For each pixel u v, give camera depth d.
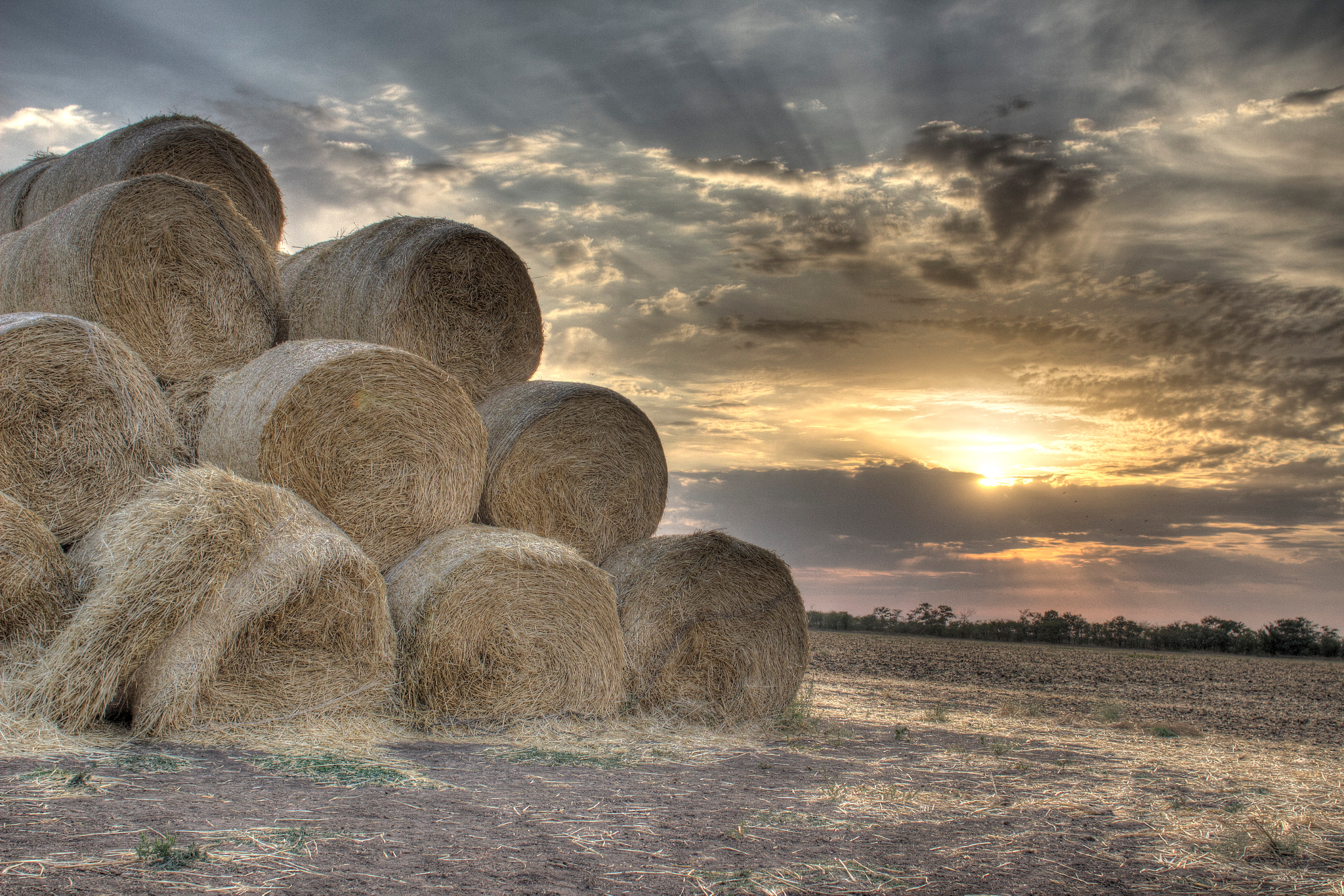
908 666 20.47
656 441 10.38
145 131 10.54
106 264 8.24
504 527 9.15
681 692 8.92
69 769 4.84
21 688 5.74
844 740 8.22
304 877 3.30
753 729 8.73
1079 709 12.58
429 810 4.51
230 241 9.07
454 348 10.16
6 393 6.93
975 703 12.78
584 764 6.36
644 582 8.92
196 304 8.85
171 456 7.86
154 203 8.55
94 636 5.87
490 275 10.38
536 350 10.87
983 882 3.77
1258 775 6.93
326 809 4.37
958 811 5.19
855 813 5.02
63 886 3.02
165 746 5.71
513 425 9.55
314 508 7.63
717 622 9.15
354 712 6.80
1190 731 10.21
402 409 8.36
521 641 7.67
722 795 5.37
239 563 6.36
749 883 3.59
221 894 3.07
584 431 9.84
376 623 6.87
